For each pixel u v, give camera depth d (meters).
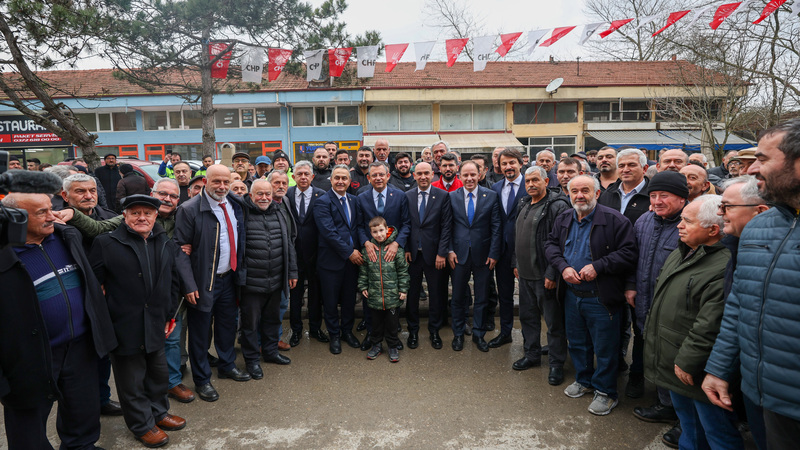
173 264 3.20
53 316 2.49
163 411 3.15
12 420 2.44
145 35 8.63
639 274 3.26
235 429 3.16
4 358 2.30
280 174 4.49
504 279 4.63
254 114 17.73
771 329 1.70
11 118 17.08
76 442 2.68
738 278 1.90
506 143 17.28
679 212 3.08
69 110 7.39
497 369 4.12
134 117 17.70
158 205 2.96
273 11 9.61
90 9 6.70
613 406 3.38
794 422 1.65
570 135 18.12
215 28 9.68
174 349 3.59
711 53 12.05
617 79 18.38
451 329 5.19
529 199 4.14
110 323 2.77
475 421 3.24
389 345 4.33
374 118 17.88
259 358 4.27
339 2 9.80
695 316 2.54
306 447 2.94
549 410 3.39
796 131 1.61
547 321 3.84
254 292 3.93
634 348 3.61
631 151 3.96
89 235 3.06
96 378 2.76
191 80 16.36
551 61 20.55
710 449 2.57
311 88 16.77
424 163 4.66
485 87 17.25
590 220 3.44
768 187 1.71
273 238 4.02
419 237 4.59
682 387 2.58
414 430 3.13
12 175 2.33
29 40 6.39
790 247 1.67
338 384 3.84
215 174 3.59
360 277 4.44
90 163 7.51
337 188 4.52
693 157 4.47
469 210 4.55
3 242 2.06
